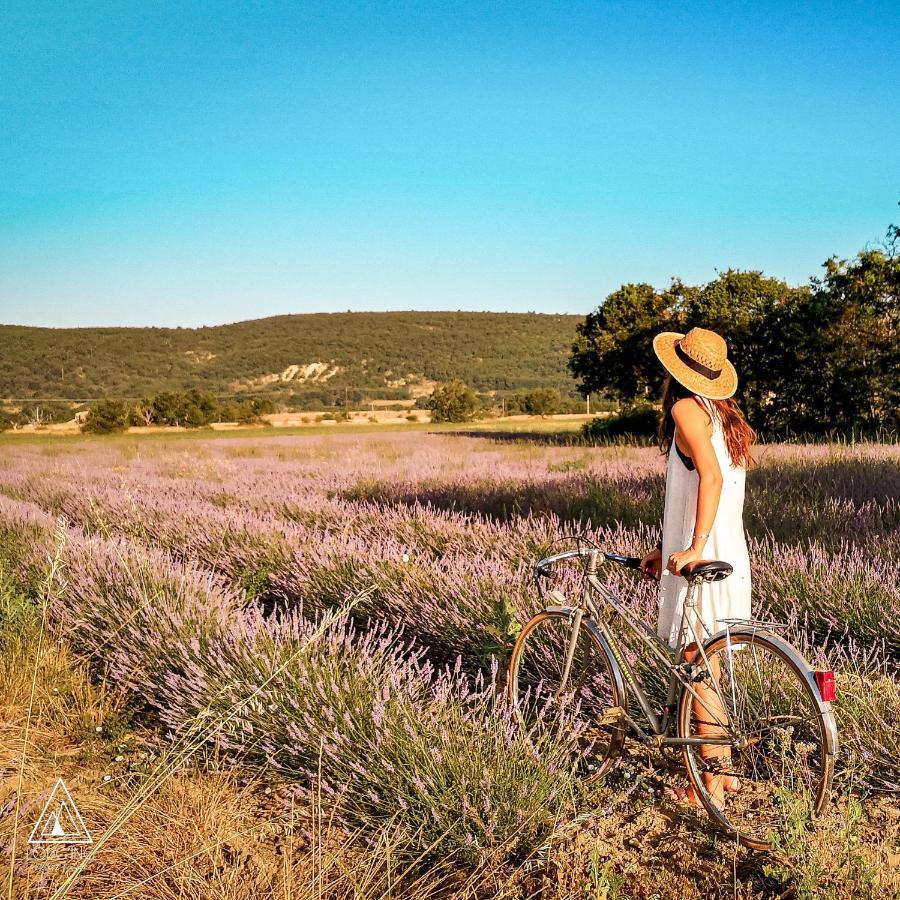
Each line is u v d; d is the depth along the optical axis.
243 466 17.73
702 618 3.20
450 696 3.69
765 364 29.80
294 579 6.43
